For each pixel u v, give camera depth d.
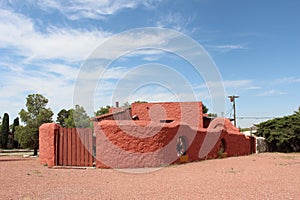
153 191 10.12
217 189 10.45
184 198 8.91
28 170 16.44
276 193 9.66
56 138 18.48
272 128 43.56
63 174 14.94
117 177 14.09
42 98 37.03
